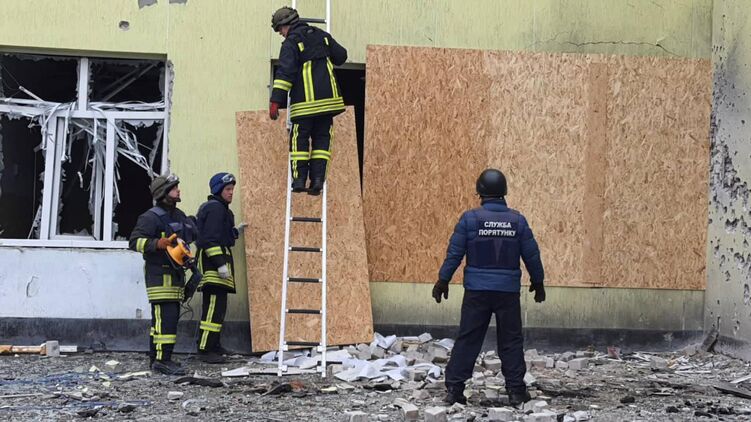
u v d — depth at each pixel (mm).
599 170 8867
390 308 8703
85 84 8742
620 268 8867
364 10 8773
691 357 8625
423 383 7098
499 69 8844
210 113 8609
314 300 8391
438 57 8812
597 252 8844
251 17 8664
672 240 8938
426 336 8594
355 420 5695
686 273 8945
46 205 8656
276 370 7551
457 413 6047
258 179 8500
